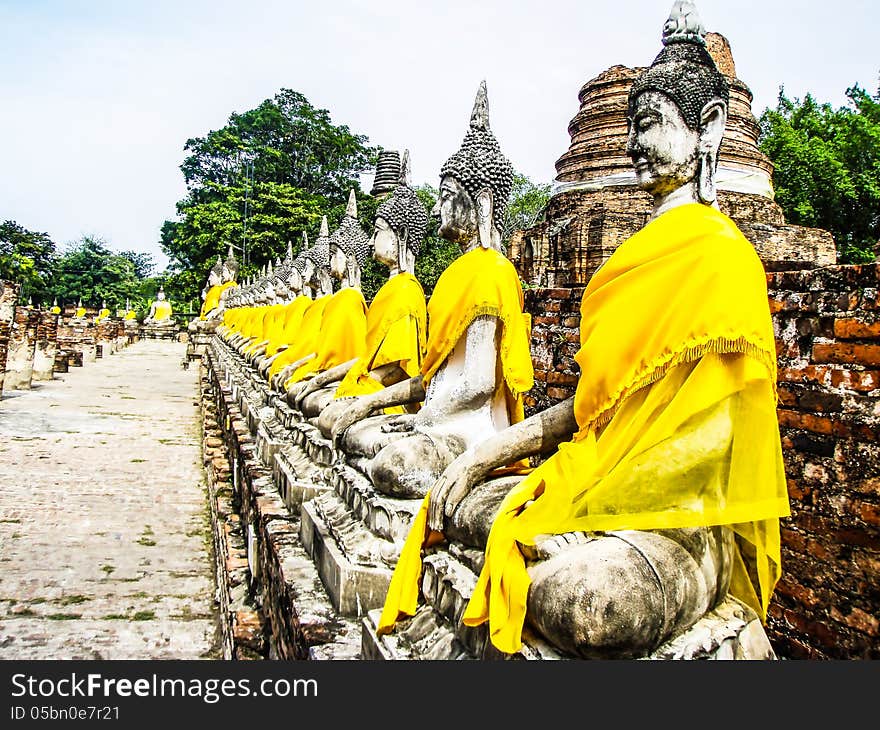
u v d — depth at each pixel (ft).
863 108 69.87
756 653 9.65
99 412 64.95
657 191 12.04
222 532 27.84
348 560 14.79
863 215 58.54
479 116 17.39
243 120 148.46
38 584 25.17
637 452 9.89
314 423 25.13
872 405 12.94
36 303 226.58
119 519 33.37
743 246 10.23
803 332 14.25
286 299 55.26
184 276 142.31
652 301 10.42
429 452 15.24
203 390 75.36
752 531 10.42
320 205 139.13
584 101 31.81
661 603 8.63
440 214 17.66
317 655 12.87
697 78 11.56
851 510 13.19
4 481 38.99
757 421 9.82
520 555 10.00
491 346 16.28
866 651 12.78
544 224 31.60
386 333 23.53
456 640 11.02
